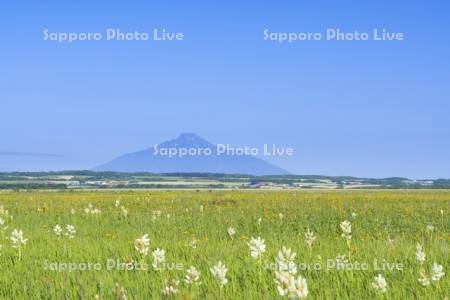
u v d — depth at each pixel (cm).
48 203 3822
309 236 1259
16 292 926
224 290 887
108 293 860
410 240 1820
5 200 4216
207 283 932
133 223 2475
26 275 1049
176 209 3303
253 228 2369
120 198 4541
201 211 2966
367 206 3606
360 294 859
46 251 1383
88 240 1677
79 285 866
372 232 2256
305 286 580
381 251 1270
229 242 1612
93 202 3981
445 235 1964
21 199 4397
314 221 2650
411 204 3906
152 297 834
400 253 1258
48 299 870
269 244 1514
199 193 6381
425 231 2256
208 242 1645
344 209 3350
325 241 1680
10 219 2577
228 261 1147
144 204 3759
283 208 3388
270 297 816
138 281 961
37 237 1772
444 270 1042
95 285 923
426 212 3155
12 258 1293
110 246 1441
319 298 828
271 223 2553
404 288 885
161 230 2205
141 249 1040
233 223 2498
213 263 1103
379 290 816
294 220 2702
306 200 4400
